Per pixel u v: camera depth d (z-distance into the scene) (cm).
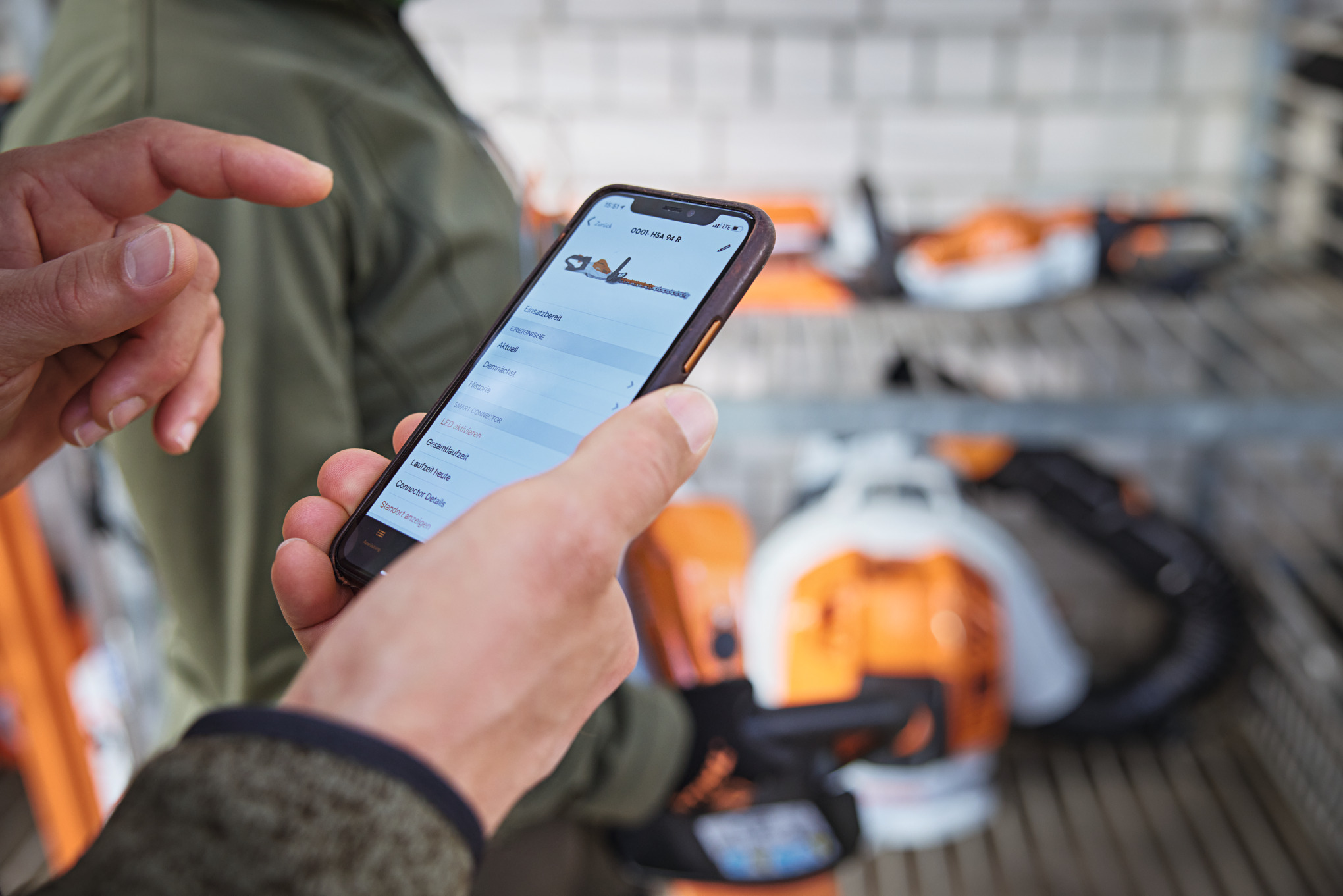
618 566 28
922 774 123
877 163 172
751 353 135
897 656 118
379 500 38
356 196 58
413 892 21
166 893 19
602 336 41
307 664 24
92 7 57
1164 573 145
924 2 163
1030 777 151
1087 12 162
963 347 165
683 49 167
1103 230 137
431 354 62
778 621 124
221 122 55
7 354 37
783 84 168
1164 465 179
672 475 28
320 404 56
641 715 71
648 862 83
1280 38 156
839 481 135
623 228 44
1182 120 167
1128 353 163
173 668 70
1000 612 127
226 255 54
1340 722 132
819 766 83
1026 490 145
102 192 43
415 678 24
